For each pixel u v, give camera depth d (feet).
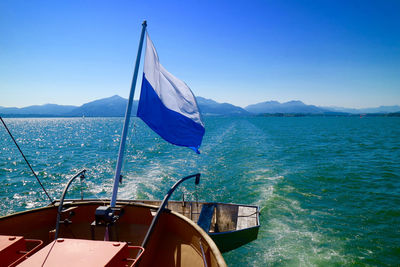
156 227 17.11
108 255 10.58
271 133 283.59
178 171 94.89
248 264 38.55
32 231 17.90
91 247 11.14
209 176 86.74
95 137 275.59
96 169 104.32
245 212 43.06
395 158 122.31
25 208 63.62
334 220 51.80
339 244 42.86
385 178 83.25
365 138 231.71
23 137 277.03
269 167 98.68
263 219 52.44
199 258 14.48
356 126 468.75
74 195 71.97
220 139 209.26
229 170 94.79
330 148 158.30
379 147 165.99
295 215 54.24
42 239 17.98
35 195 72.49
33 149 172.86
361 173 89.76
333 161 112.57
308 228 48.52
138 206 18.75
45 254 10.50
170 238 17.10
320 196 65.77
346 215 54.24
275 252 40.96
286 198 63.77
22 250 12.55
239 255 40.78
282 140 206.39
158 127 23.11
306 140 208.95
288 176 83.71
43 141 231.71
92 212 19.38
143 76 22.29
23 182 85.15
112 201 17.88
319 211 56.24
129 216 18.80
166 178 84.84
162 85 23.97
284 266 37.45
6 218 16.93
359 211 56.34
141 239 17.81
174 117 24.18
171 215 17.43
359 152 142.41
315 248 41.75
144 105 22.34
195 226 15.53
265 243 43.73
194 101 25.49
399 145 176.76
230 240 36.99
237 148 153.28
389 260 38.63
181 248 15.96
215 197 66.59
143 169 99.66
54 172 99.25
